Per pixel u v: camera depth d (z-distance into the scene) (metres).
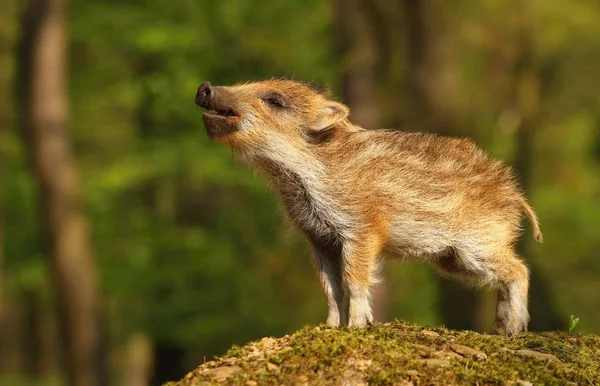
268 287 20.94
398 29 19.17
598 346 6.83
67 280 17.72
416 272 21.28
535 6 20.75
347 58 18.83
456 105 19.27
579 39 22.94
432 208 7.49
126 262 19.84
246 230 20.70
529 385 5.76
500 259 7.79
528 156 20.92
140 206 20.89
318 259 7.66
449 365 5.83
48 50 17.42
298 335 6.35
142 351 24.53
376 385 5.64
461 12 19.84
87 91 20.58
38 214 18.33
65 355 18.06
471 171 7.76
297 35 20.34
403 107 19.42
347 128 7.85
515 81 21.05
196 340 19.94
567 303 23.92
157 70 19.81
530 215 8.08
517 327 7.75
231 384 5.68
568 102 24.31
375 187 7.36
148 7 19.69
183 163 19.05
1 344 33.44
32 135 17.55
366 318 7.22
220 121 7.78
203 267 19.75
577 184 27.27
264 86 7.95
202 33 19.61
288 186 7.79
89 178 20.14
